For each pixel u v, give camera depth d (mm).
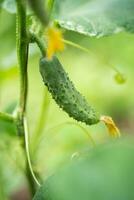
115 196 582
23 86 869
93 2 798
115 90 1645
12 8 927
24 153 944
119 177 585
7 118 909
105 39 1562
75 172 593
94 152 594
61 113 1455
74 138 1410
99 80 1622
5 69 1176
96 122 816
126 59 1605
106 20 773
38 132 1085
